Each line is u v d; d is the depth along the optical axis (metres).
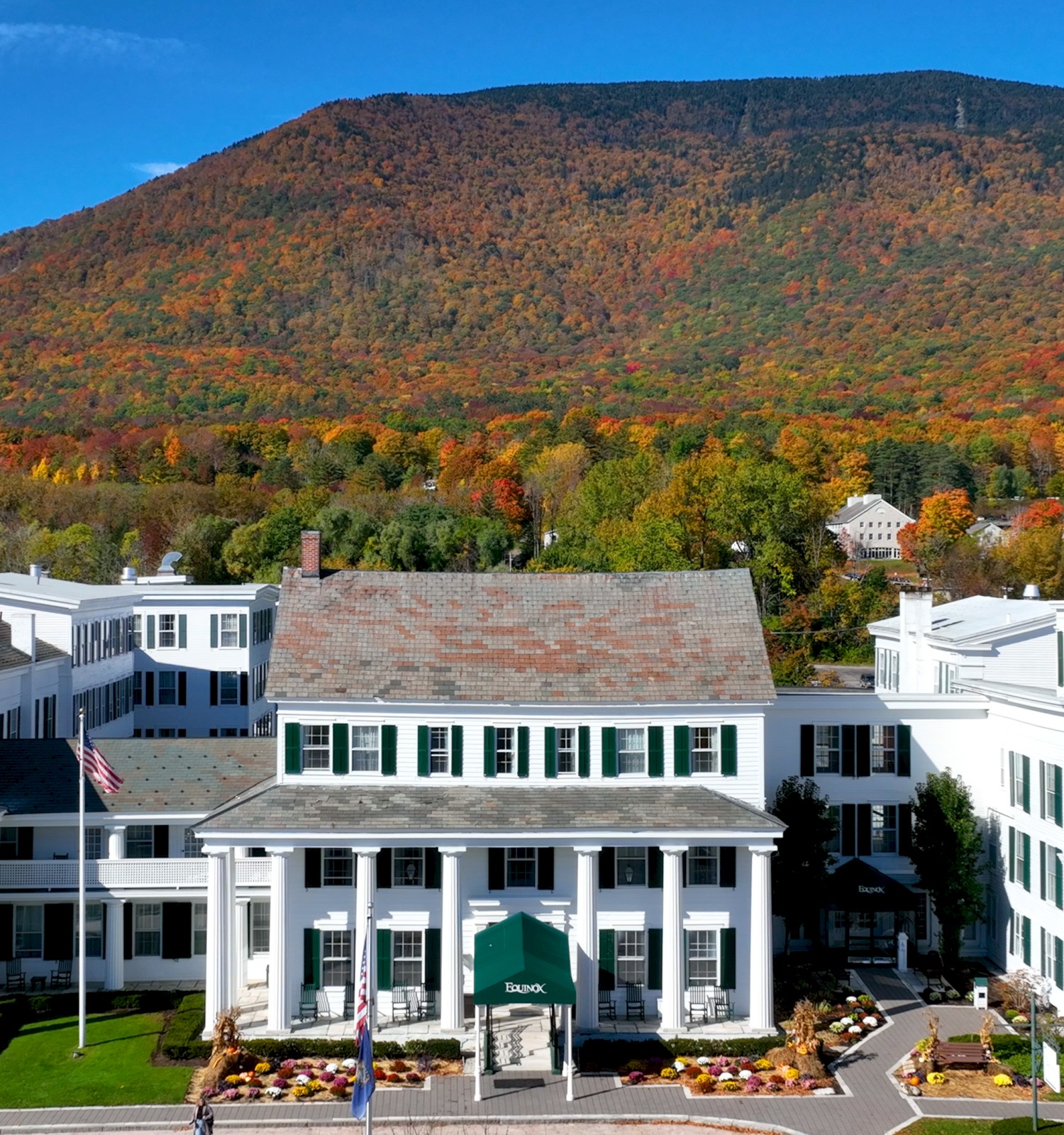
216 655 72.69
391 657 48.75
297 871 45.09
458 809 45.09
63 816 47.97
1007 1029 44.59
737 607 50.50
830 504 154.62
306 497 182.62
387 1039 42.91
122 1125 36.88
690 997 45.41
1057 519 172.88
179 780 50.03
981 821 52.69
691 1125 37.50
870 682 103.06
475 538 145.50
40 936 48.09
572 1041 42.06
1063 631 46.22
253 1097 39.06
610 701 47.16
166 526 155.25
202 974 48.78
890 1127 37.16
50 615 62.12
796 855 49.09
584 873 44.00
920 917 52.91
